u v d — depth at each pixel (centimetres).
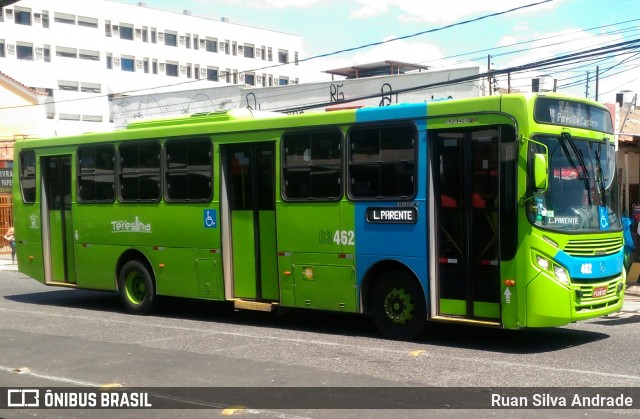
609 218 1019
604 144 1043
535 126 927
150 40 7544
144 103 3606
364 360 913
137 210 1355
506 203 935
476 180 966
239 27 8375
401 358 921
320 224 1102
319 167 1105
